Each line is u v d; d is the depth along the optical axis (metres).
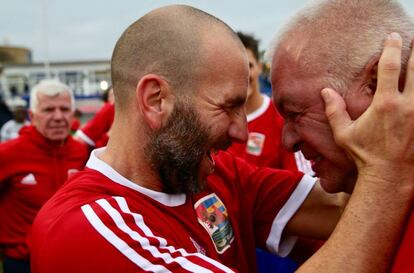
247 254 1.27
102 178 1.06
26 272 2.96
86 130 4.33
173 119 1.01
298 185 1.27
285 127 1.05
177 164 1.03
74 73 20.22
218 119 1.01
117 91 1.09
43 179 2.96
